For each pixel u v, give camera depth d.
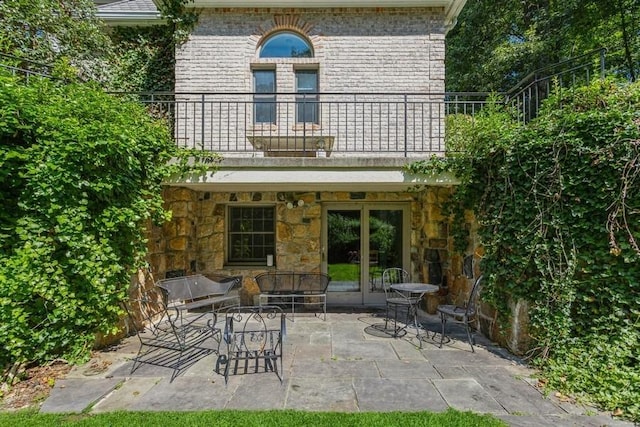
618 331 3.12
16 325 3.09
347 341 4.23
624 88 3.38
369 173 4.61
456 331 4.65
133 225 3.85
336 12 6.57
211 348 3.98
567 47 9.90
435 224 5.60
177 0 6.38
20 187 3.20
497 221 3.93
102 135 3.47
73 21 6.08
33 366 3.30
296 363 3.54
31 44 5.70
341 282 6.33
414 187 5.37
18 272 3.08
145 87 7.24
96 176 3.51
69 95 3.68
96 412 2.61
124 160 3.78
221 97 6.54
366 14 6.57
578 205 3.28
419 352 3.85
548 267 3.40
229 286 4.82
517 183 3.71
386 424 2.41
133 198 3.97
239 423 2.42
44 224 3.24
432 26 6.55
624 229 3.06
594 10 9.12
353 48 6.59
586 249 3.28
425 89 6.55
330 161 4.57
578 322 3.31
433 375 3.25
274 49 6.71
